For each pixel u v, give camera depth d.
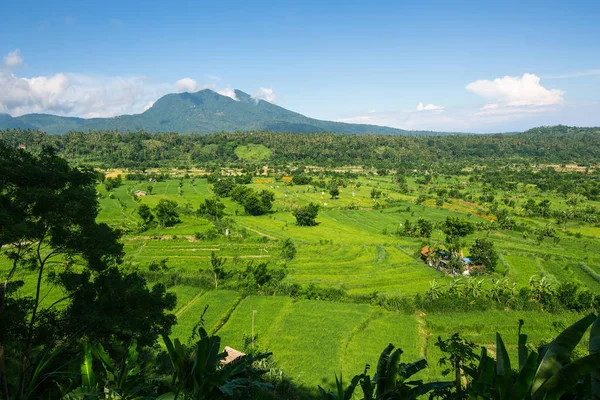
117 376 14.01
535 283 58.19
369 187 198.12
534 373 8.92
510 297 57.75
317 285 65.25
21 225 17.16
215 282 65.06
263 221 122.56
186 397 11.95
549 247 94.94
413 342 46.19
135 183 185.88
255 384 12.72
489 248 76.75
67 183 21.38
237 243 93.31
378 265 77.69
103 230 22.12
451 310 55.22
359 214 138.25
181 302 57.91
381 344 45.72
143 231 101.56
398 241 98.88
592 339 9.23
